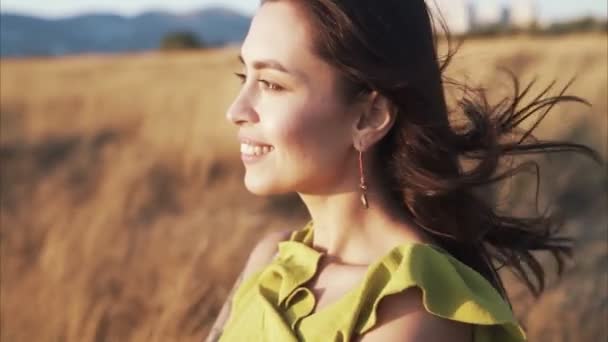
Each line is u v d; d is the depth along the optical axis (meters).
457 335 1.54
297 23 1.61
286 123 1.62
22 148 10.93
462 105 1.81
